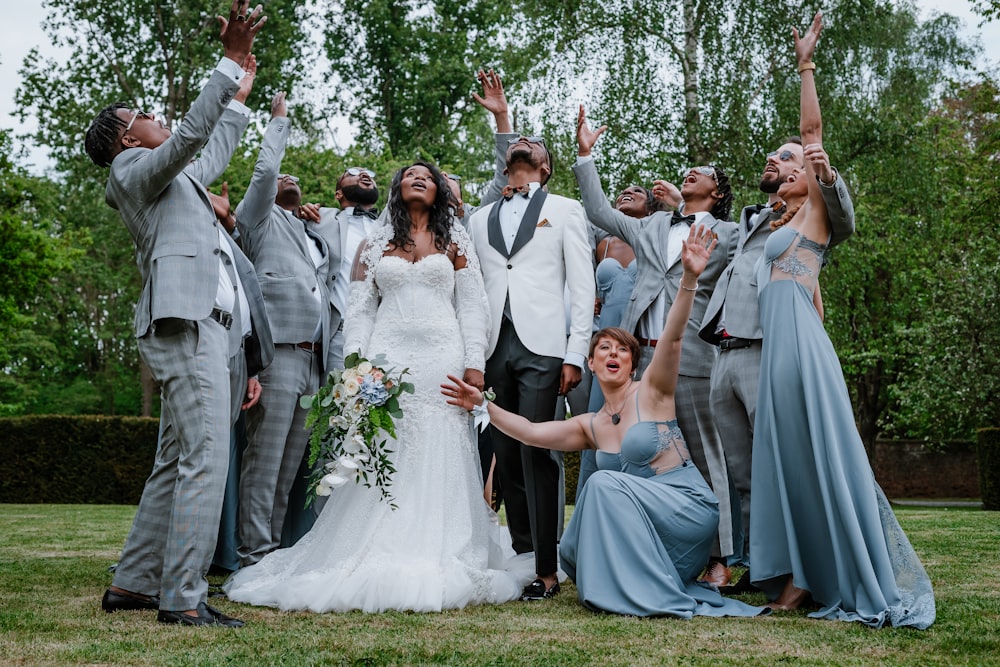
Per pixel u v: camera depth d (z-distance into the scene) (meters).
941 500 23.28
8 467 14.14
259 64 22.11
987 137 19.53
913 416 20.17
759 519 3.68
